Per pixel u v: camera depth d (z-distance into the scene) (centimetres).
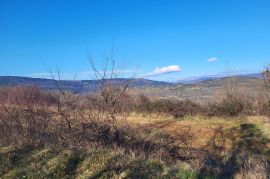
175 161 909
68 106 1017
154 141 1100
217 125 1614
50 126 968
